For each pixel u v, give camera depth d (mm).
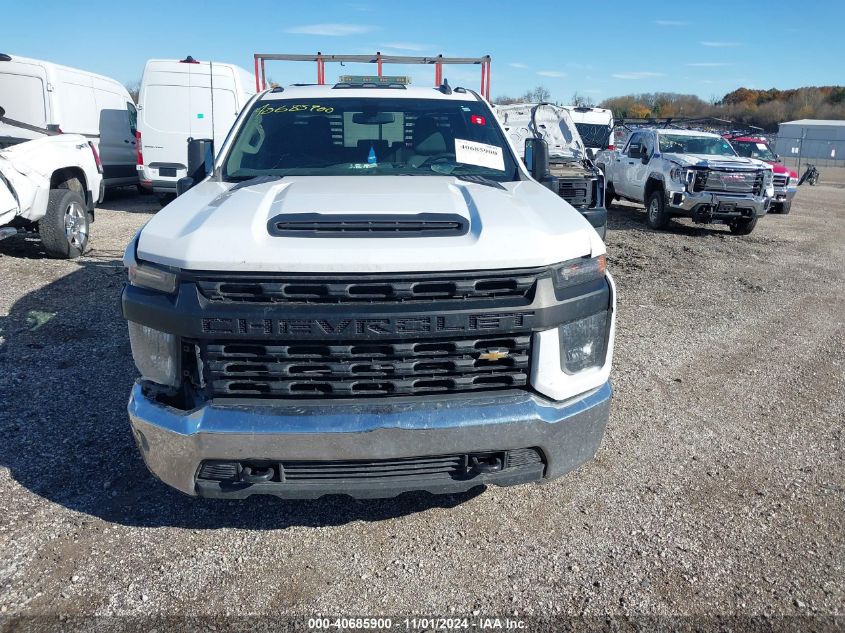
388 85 4902
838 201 22094
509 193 3367
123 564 2891
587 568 2953
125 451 3775
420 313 2580
